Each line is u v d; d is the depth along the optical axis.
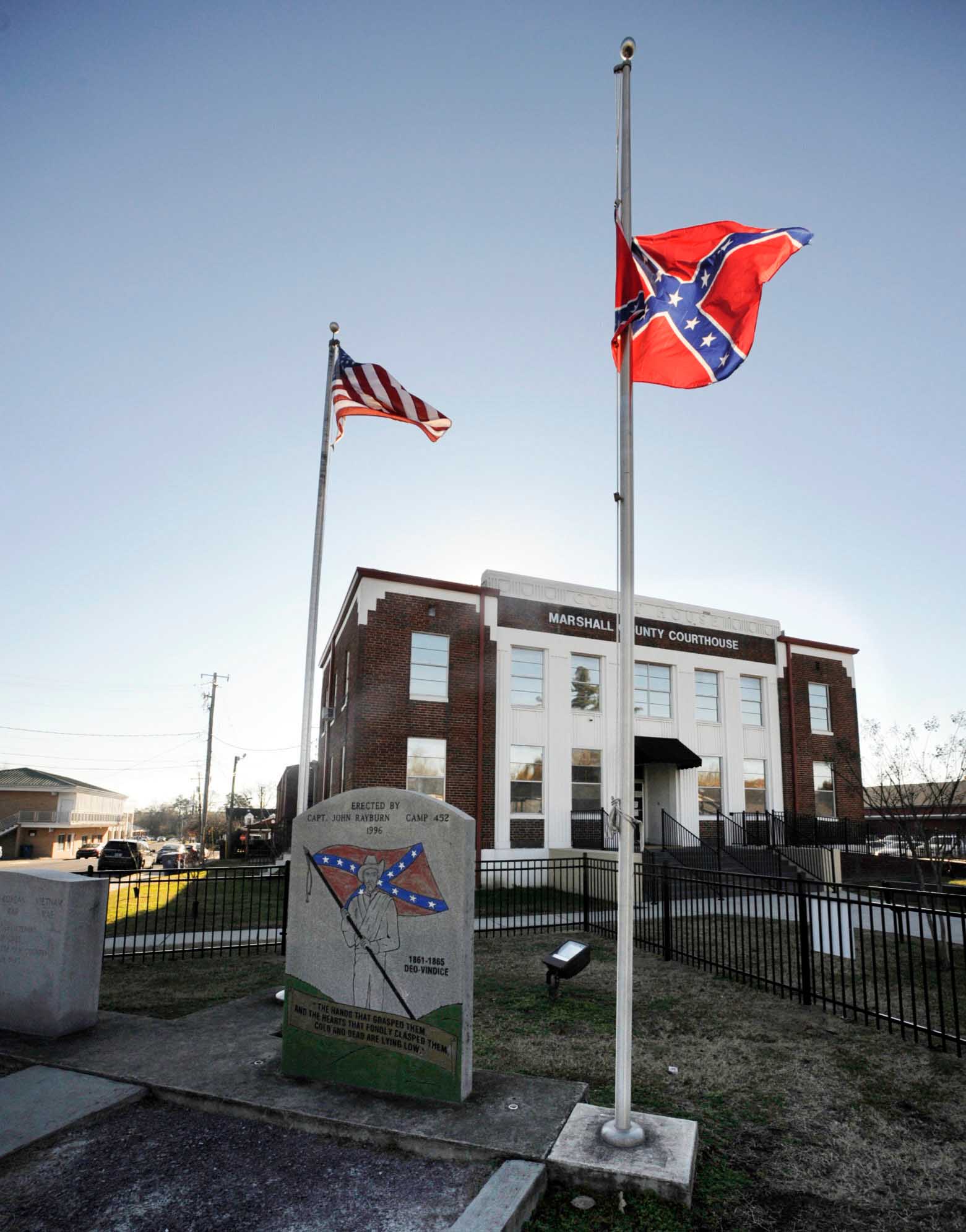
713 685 25.73
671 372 5.36
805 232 5.34
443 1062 4.81
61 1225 3.58
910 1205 3.83
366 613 20.62
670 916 10.04
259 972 9.15
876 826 26.44
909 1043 6.39
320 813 5.45
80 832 69.25
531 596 22.83
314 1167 4.13
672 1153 4.09
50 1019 6.05
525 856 20.83
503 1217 3.51
